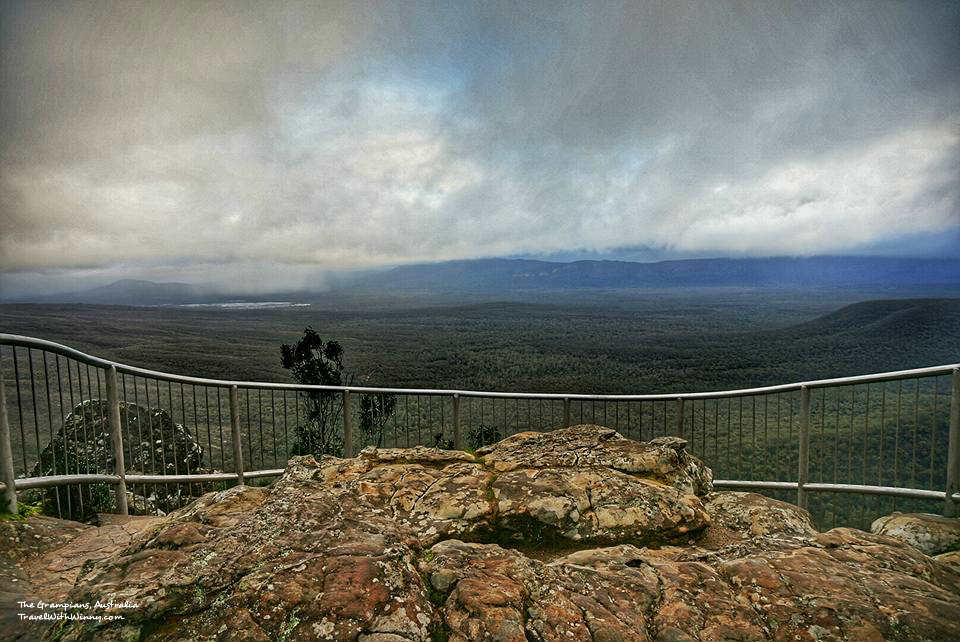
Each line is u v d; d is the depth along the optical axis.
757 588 2.08
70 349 3.78
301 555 2.12
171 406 4.58
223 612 1.81
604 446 4.04
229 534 2.37
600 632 1.80
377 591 1.89
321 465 3.77
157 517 4.14
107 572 2.12
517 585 2.02
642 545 2.92
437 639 1.75
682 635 1.81
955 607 1.94
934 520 3.54
